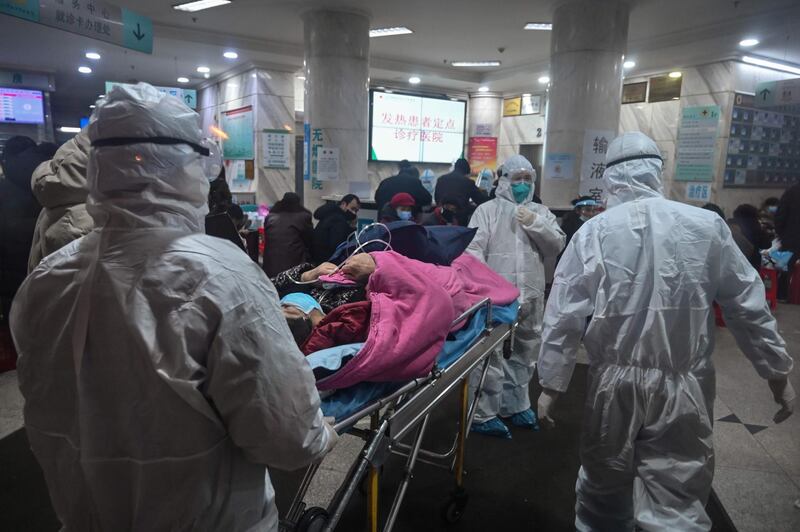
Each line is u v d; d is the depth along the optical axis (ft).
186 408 2.76
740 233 15.97
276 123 26.03
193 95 26.84
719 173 22.66
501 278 8.15
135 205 2.79
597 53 16.28
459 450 6.94
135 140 2.73
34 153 10.85
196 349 2.71
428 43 22.54
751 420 10.11
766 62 22.53
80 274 2.84
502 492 7.82
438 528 6.97
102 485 2.88
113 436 2.83
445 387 5.50
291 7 18.11
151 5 17.83
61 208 7.23
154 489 2.83
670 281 5.03
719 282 5.12
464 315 6.21
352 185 19.27
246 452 2.98
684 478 4.96
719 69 22.04
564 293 5.66
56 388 2.93
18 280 11.16
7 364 11.31
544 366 5.83
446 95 31.81
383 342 4.43
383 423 4.39
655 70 24.26
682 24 18.63
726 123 22.20
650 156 5.65
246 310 2.80
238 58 24.57
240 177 27.73
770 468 8.44
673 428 5.04
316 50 18.52
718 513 7.30
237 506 3.10
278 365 2.88
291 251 13.79
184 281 2.71
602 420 5.30
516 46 22.82
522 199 9.58
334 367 4.25
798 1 16.11
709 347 5.16
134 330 2.66
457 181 15.14
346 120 18.90
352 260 5.90
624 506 5.61
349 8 18.07
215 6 17.85
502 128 32.83
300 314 5.29
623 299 5.19
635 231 5.25
